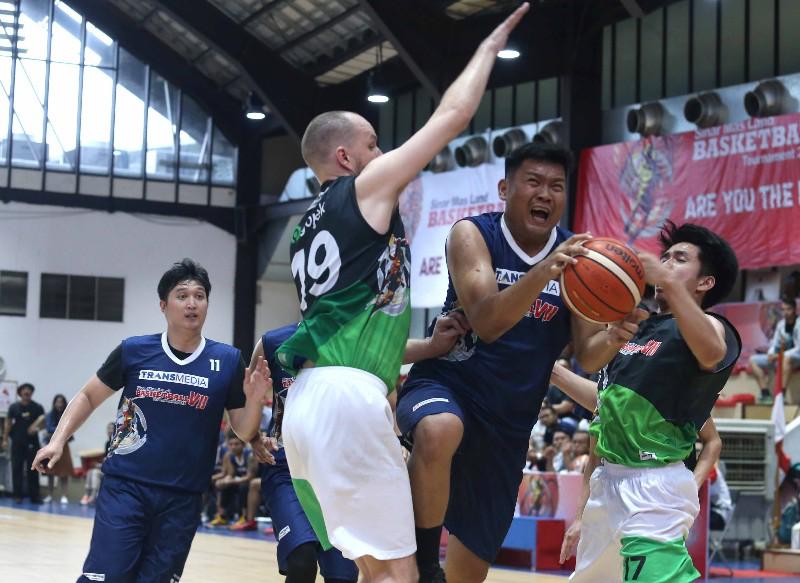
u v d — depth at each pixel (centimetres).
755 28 1564
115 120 2467
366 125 349
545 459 1230
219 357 496
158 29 2452
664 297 408
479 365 392
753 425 1118
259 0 2103
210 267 2534
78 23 2445
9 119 2389
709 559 1019
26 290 2389
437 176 1884
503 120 1942
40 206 2412
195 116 2536
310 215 340
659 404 394
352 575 491
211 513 1714
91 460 2192
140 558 480
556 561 1041
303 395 328
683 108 1591
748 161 1418
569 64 1745
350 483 319
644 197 1551
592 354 380
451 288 412
